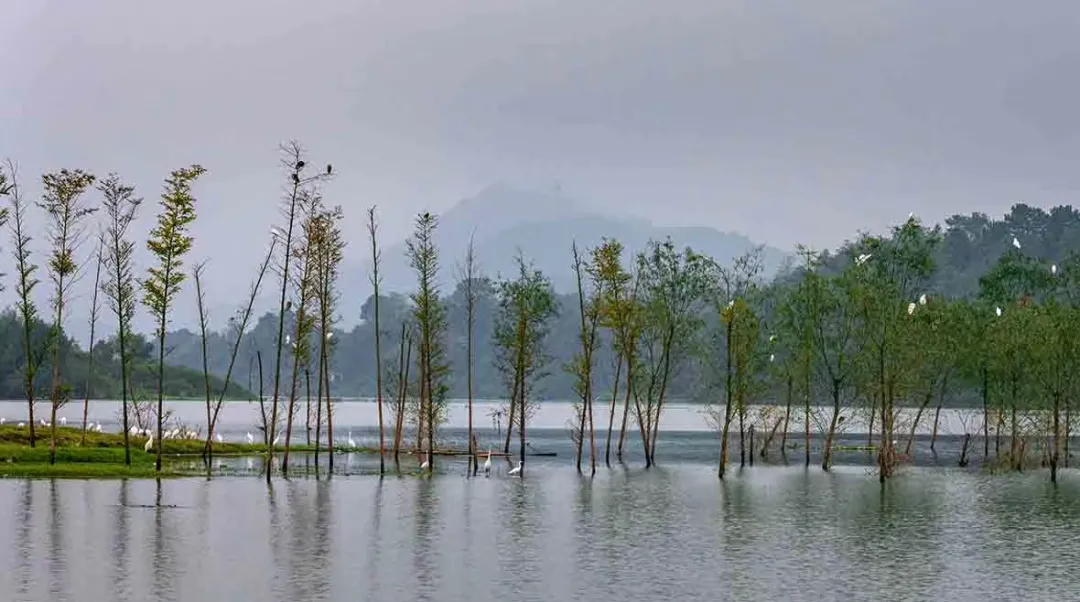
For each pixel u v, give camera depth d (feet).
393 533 181.57
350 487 248.11
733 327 300.81
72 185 271.90
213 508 206.80
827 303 303.27
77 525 182.29
